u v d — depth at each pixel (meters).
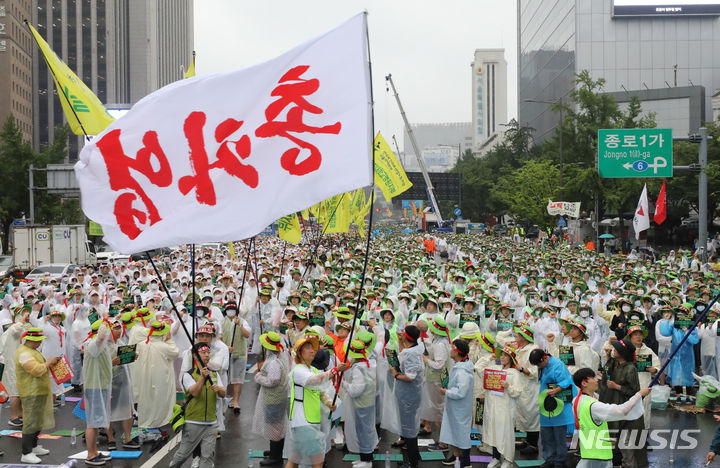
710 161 50.19
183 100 7.52
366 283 20.36
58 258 37.19
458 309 13.88
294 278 21.30
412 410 9.51
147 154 7.41
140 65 172.50
